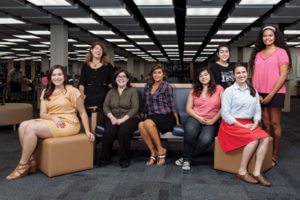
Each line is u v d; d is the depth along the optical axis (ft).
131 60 62.54
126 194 6.79
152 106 9.61
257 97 8.35
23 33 31.50
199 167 9.04
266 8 20.18
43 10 22.44
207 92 9.26
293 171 8.65
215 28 31.91
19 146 11.85
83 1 18.78
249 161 7.93
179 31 34.14
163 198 6.56
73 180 7.72
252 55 9.77
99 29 29.32
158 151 9.24
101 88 10.19
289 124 17.92
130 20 24.62
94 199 6.49
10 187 7.18
